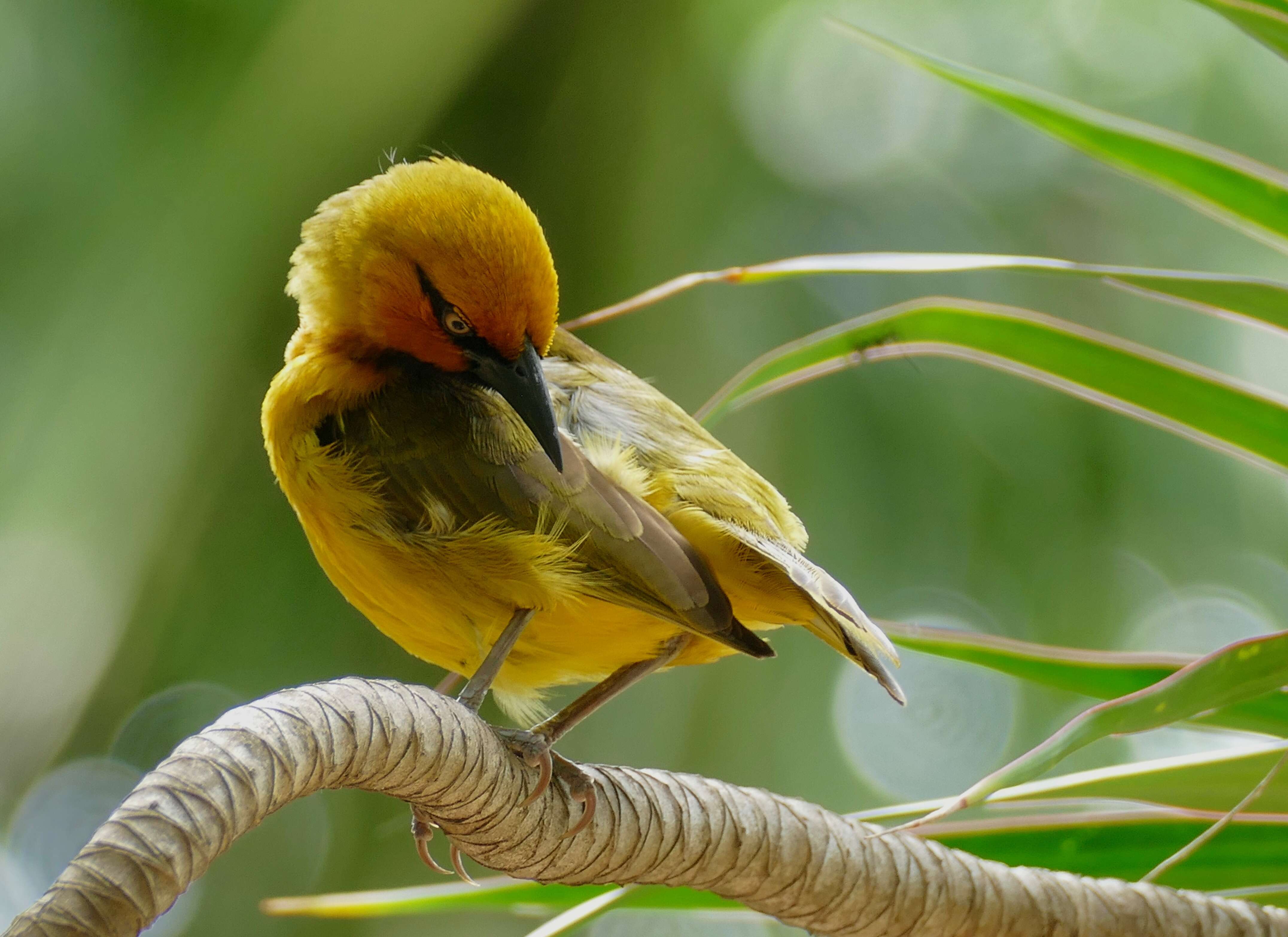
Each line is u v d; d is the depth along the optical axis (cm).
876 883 625
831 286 1155
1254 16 636
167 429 1019
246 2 1048
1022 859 678
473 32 1055
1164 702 509
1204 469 1134
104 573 1011
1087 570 1125
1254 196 679
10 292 1015
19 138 1031
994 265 601
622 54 1118
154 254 1019
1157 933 645
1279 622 1126
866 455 1138
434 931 1262
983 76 694
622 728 1162
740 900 631
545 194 1110
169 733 1095
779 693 1193
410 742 497
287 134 1030
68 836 1284
